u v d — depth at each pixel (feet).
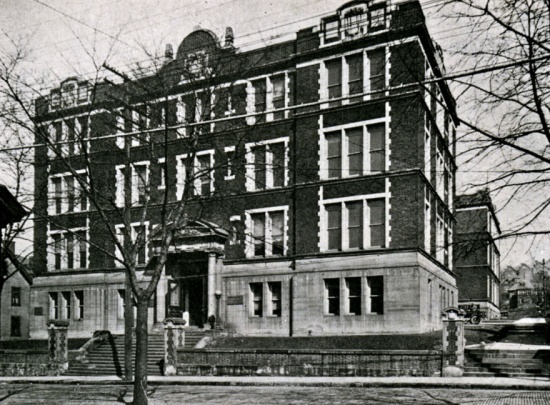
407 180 107.96
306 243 116.78
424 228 111.04
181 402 63.05
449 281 143.13
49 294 150.71
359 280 111.24
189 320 128.88
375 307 109.40
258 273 121.70
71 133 85.97
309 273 115.34
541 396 60.85
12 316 191.72
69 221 140.97
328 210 116.47
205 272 127.95
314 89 119.03
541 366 78.23
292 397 64.54
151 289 60.29
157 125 93.15
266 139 123.24
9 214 59.11
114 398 69.72
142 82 93.40
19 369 106.42
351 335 107.55
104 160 126.52
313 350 85.87
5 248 86.17
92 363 105.50
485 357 83.20
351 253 111.45
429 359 79.56
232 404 60.75
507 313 284.82
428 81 35.70
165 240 63.05
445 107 34.63
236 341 107.96
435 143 123.75
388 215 108.88
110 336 109.91
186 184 66.80
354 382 73.46
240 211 124.77
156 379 85.71
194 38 127.24
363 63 113.39
